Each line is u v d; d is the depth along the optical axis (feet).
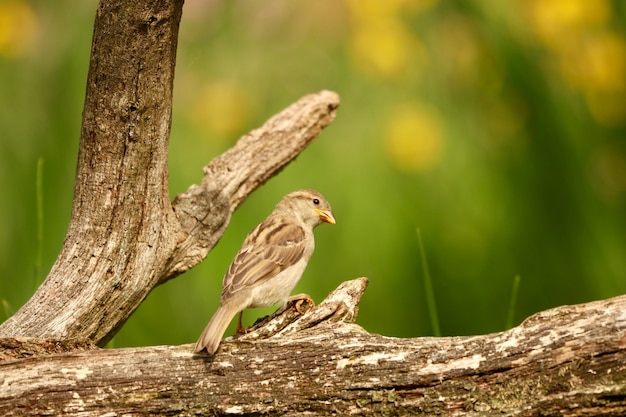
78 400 23.17
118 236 26.23
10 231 41.11
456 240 42.86
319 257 41.73
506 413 22.31
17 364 23.18
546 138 43.96
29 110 43.06
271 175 32.76
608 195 44.45
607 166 44.47
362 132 42.73
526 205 43.42
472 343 22.98
